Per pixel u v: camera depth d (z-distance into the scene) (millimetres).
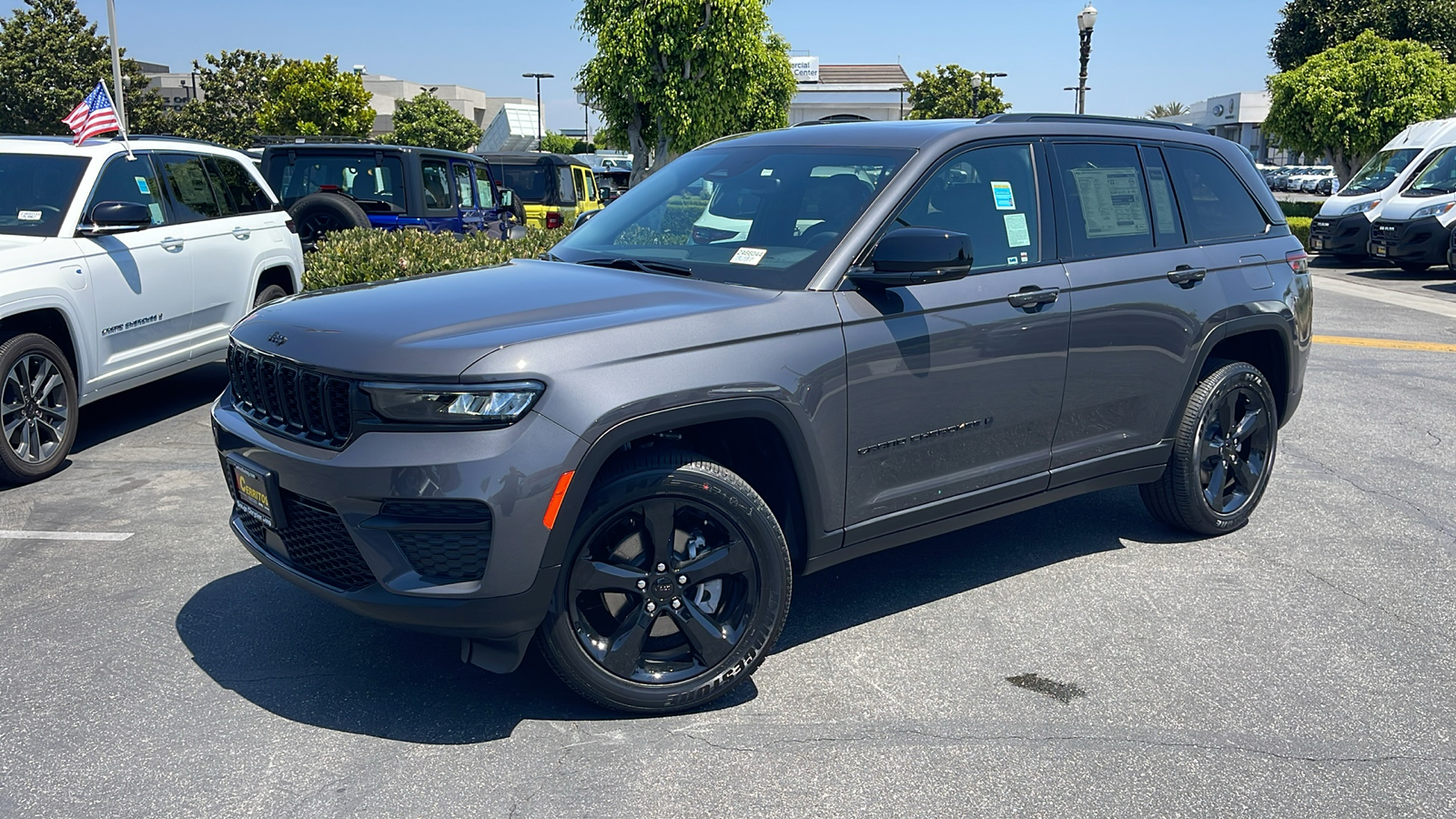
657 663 3258
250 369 3312
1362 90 29078
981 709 3338
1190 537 4957
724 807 2791
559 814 2762
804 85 78125
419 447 2838
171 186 6973
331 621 3934
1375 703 3410
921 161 3744
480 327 3010
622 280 3521
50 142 6457
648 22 23000
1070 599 4223
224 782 2898
